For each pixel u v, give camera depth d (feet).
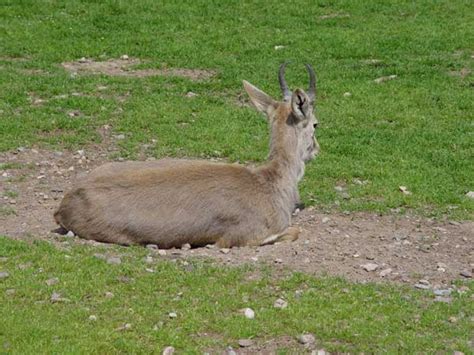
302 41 98.48
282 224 50.49
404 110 76.89
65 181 60.39
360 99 79.71
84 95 79.46
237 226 48.91
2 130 69.46
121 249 47.44
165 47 95.76
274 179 50.80
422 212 56.03
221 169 49.80
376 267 46.34
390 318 40.83
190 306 41.37
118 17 106.11
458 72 87.86
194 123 73.15
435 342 38.93
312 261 47.19
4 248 46.78
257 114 75.46
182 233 48.03
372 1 114.42
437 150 67.36
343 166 63.77
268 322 40.09
